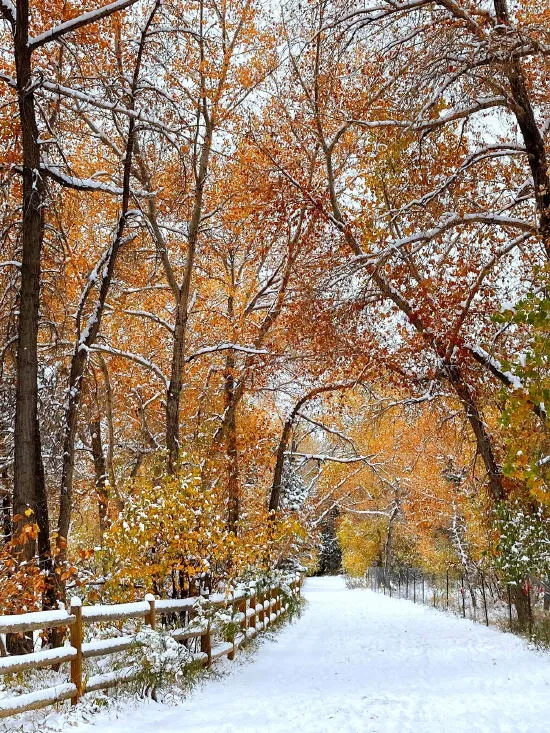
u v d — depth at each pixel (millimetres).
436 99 14195
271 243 23547
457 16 13641
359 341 19922
